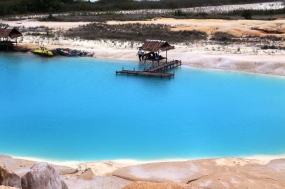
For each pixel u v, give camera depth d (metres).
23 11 76.31
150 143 22.00
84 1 93.06
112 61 42.78
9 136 22.86
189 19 64.38
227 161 19.30
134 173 17.64
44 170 12.02
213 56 41.84
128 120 25.70
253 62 39.38
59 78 36.19
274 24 55.50
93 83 34.66
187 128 24.42
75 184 16.42
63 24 61.62
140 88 33.31
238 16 68.25
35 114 26.61
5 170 11.54
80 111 27.28
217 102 29.70
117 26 58.62
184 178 17.17
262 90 32.94
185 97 30.98
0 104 28.69
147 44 40.88
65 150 20.95
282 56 41.19
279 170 18.30
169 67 40.34
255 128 24.61
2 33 46.22
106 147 21.36
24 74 37.44
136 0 94.50
